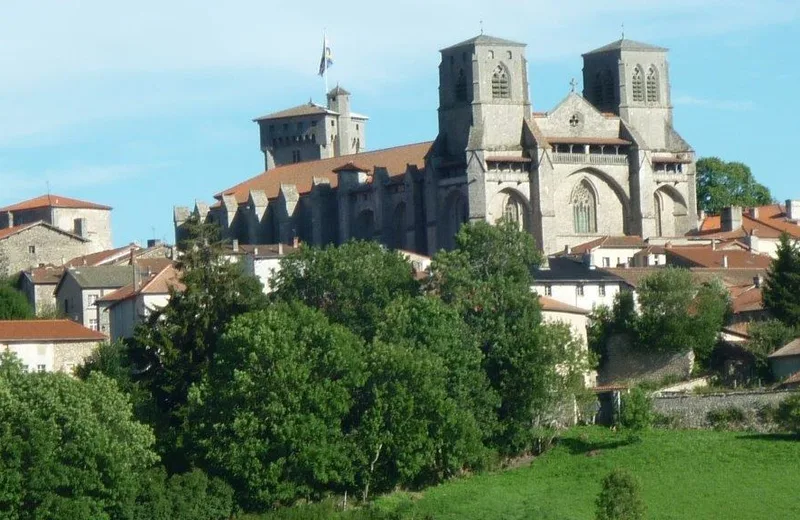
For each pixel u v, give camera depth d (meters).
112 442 190.50
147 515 190.38
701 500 193.75
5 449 185.88
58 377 197.75
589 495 198.38
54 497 185.12
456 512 193.25
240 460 197.62
